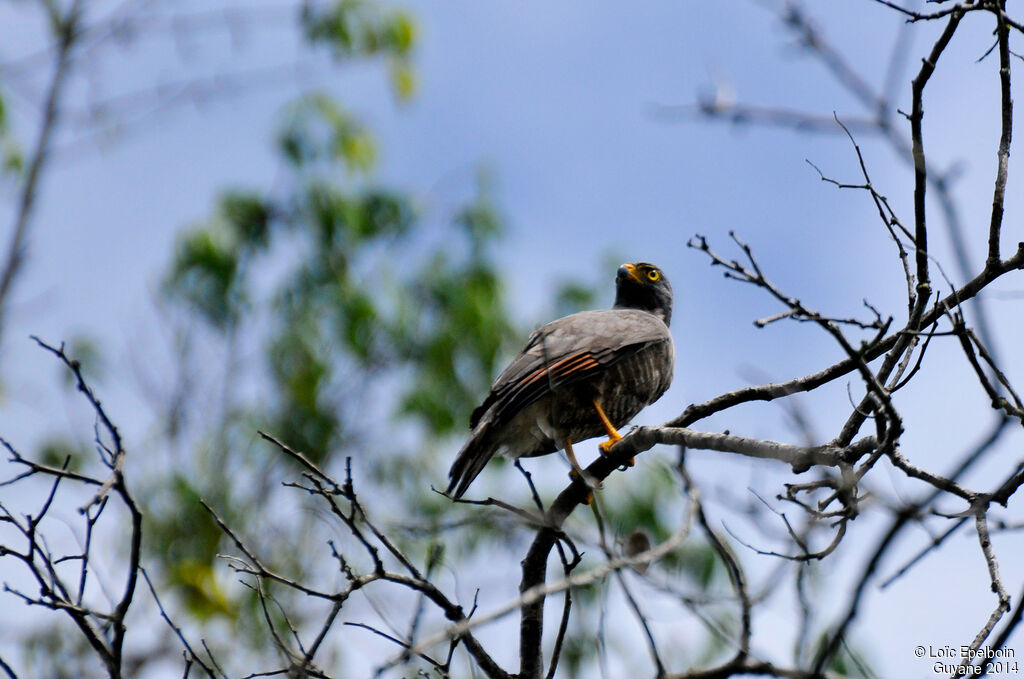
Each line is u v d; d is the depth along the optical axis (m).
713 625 5.80
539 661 8.62
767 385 9.86
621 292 15.27
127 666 11.02
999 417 5.17
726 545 5.93
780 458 7.54
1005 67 7.87
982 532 7.10
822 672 5.46
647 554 5.95
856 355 6.98
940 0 7.51
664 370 13.05
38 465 7.41
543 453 12.38
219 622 12.91
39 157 12.69
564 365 11.81
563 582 5.99
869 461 7.42
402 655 6.00
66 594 7.32
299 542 13.81
